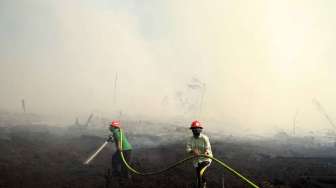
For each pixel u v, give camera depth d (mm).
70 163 10922
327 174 10000
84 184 8969
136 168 10422
